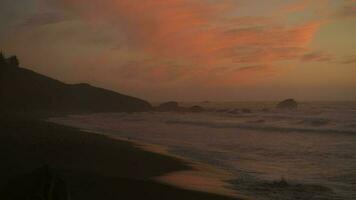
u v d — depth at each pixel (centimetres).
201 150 2258
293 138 3044
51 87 9388
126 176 1333
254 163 1814
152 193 1109
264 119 5809
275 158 1981
